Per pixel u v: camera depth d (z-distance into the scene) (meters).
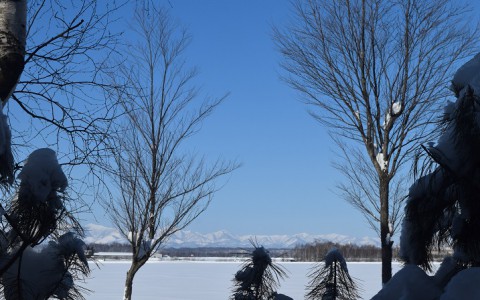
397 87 11.30
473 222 1.46
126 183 11.37
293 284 39.62
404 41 11.39
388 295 1.41
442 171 1.47
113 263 103.88
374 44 11.59
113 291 35.28
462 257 1.51
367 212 12.17
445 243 1.58
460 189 1.44
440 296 1.27
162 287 41.56
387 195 10.95
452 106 1.49
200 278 55.91
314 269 2.32
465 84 1.45
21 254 1.94
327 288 2.27
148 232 11.89
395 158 11.05
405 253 1.62
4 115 1.62
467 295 1.20
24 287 1.99
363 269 72.31
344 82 11.93
